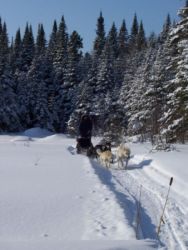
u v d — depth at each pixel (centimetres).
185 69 2512
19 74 6069
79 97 5541
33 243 620
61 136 4491
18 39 7856
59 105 6175
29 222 797
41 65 6100
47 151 2130
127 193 1137
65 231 753
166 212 960
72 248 586
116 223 799
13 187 1091
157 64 4538
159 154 1958
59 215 845
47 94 6250
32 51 7138
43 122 5744
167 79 3866
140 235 752
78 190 1073
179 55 2611
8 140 4009
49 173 1334
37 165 1525
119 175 1497
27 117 5762
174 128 2638
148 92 3878
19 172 1345
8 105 5362
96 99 5478
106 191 1066
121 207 910
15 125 5384
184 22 2577
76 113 5200
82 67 6638
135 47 9081
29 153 2000
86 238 713
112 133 3098
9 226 771
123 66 6806
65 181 1194
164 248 645
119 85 5944
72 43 6881
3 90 5350
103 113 5247
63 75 6366
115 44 9544
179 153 2020
